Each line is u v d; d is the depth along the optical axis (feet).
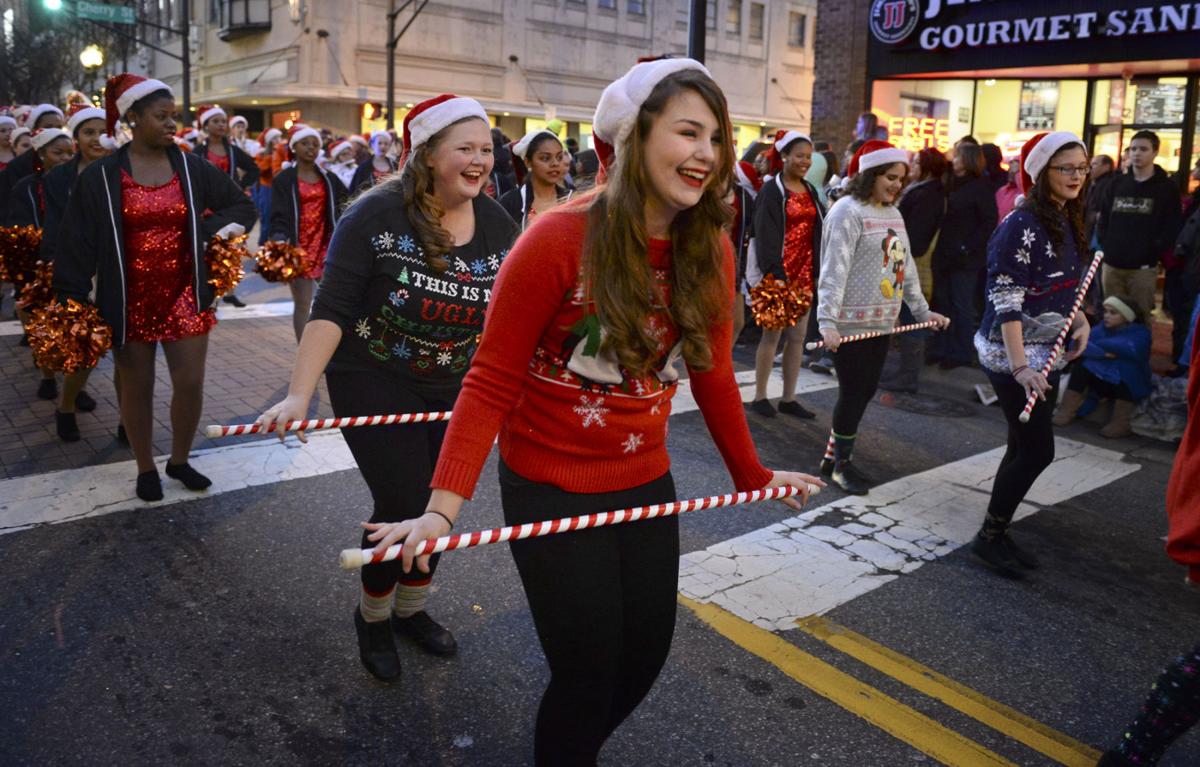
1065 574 14.29
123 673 10.60
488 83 102.27
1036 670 11.41
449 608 12.34
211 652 11.09
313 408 21.08
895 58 44.32
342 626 11.79
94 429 19.17
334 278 9.60
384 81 96.99
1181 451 9.40
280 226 24.39
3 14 115.55
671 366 7.13
